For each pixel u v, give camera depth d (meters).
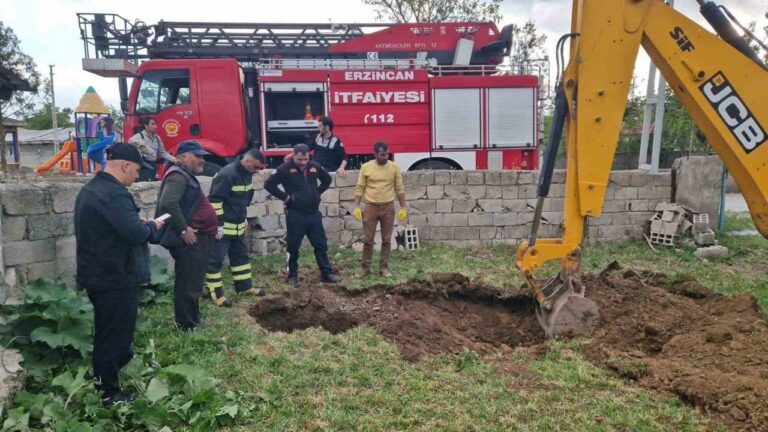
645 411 3.60
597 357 4.44
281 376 4.11
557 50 4.59
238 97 10.35
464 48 12.62
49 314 3.92
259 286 6.60
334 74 10.92
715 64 4.34
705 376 3.83
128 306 3.53
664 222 8.73
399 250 8.50
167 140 10.34
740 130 4.36
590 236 9.01
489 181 8.84
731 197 17.56
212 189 5.73
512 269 7.34
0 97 11.35
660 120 9.73
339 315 5.63
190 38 12.40
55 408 3.30
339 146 8.75
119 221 3.33
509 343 5.30
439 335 5.14
